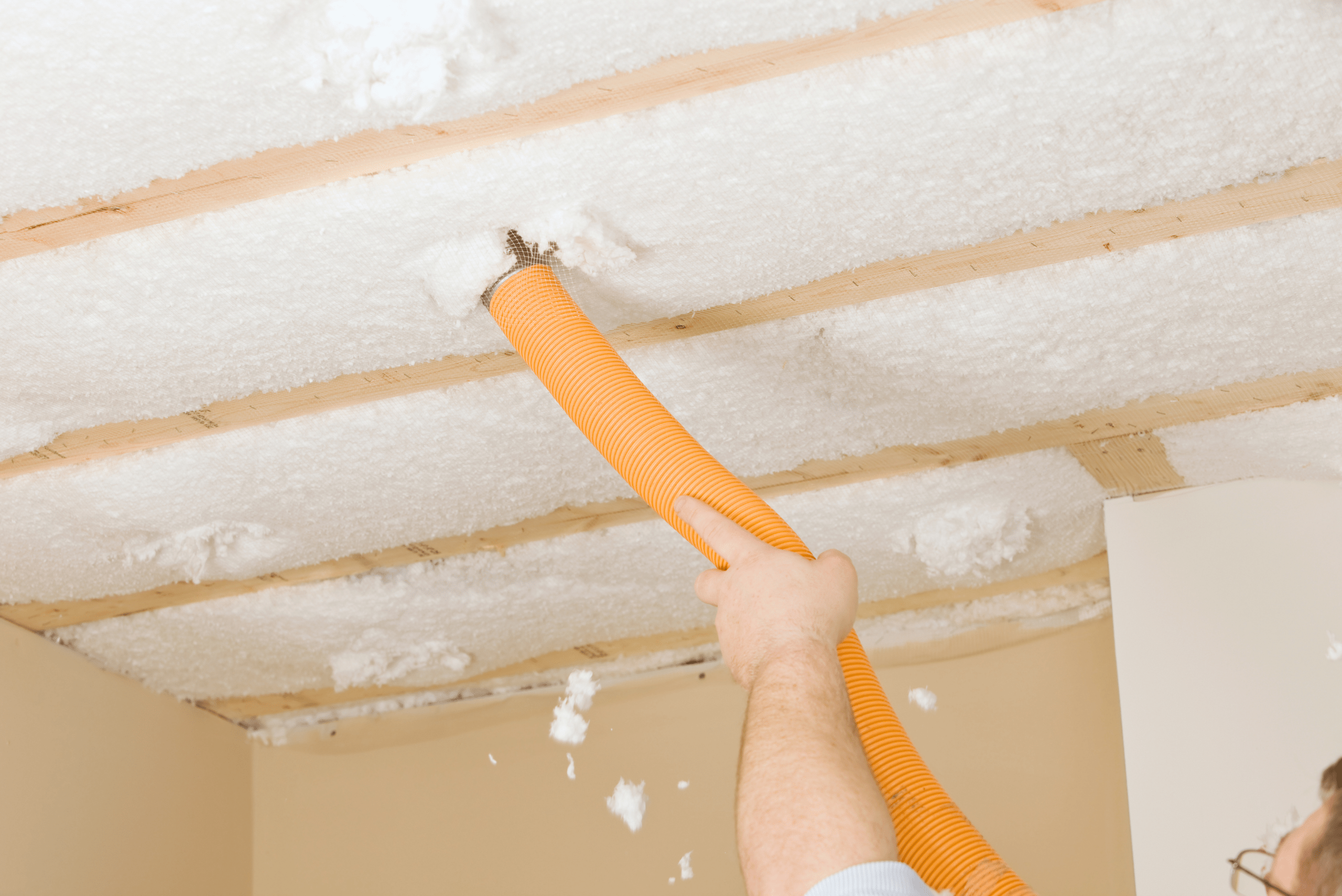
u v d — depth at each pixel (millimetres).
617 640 2730
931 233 1513
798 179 1407
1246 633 2002
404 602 2479
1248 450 2004
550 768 2844
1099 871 2314
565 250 1489
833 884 755
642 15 1180
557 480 2072
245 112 1270
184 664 2713
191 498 2053
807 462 2059
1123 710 2029
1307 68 1246
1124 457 2045
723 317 1674
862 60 1260
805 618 977
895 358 1762
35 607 2416
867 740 1214
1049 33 1216
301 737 3039
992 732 2500
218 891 2859
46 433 1849
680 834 2686
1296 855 1837
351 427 1878
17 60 1180
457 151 1356
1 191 1358
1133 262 1562
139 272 1510
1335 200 1448
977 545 2230
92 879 2539
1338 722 1893
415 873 2852
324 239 1464
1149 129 1338
